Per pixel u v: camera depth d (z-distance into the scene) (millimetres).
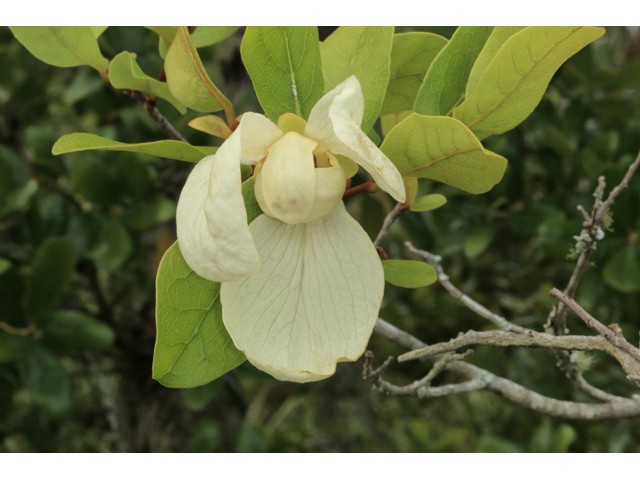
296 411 4027
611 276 1890
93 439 3195
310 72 860
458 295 1218
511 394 1234
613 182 1955
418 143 768
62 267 1772
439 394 1175
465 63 945
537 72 799
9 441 3057
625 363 773
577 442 2500
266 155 765
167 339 821
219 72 2523
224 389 2223
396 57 1111
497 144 2160
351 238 819
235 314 804
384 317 2570
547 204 2258
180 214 724
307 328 812
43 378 1774
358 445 3549
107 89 2279
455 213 2414
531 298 2617
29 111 2684
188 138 2166
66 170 2148
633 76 2271
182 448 2426
